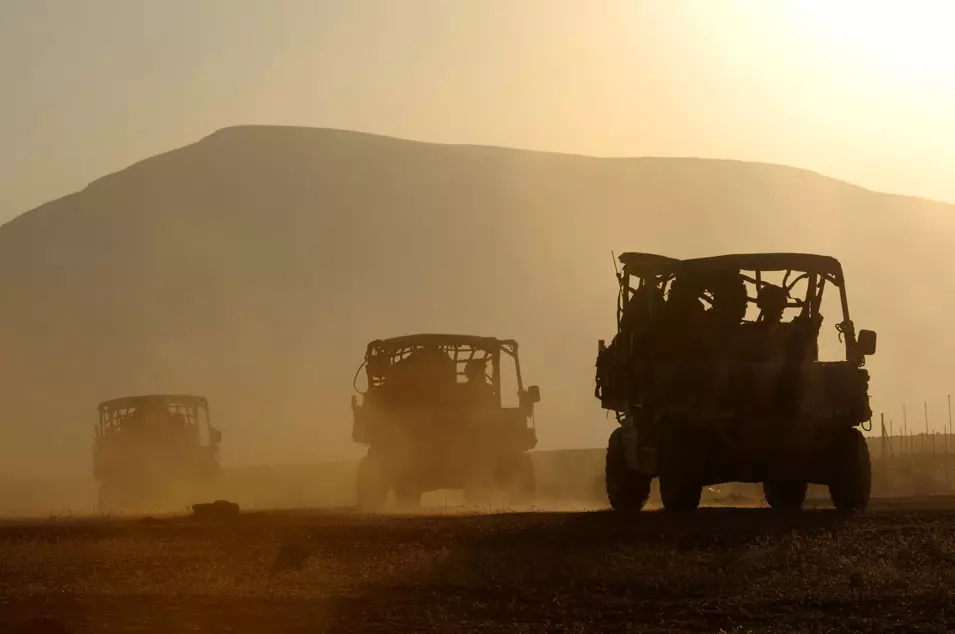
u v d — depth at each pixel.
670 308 52.56
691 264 51.97
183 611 29.70
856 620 26.88
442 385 73.94
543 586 31.75
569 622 27.45
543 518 48.38
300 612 29.14
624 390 54.66
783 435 49.56
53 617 28.92
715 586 31.05
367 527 45.84
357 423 73.94
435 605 29.66
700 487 50.34
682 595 30.17
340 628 27.27
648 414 52.12
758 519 45.34
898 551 35.28
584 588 31.28
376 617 28.36
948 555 34.62
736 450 49.59
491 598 30.42
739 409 49.62
